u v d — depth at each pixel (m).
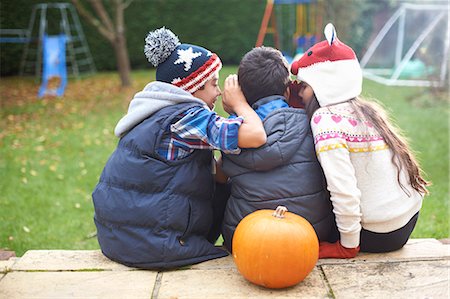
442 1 14.77
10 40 13.34
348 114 2.73
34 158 7.07
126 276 2.75
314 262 2.56
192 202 2.81
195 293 2.57
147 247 2.75
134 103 2.89
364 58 13.88
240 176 2.79
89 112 9.65
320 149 2.65
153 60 2.87
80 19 14.27
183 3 14.70
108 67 14.68
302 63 2.82
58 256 3.00
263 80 2.80
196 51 2.85
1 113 9.63
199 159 2.85
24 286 2.67
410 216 2.84
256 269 2.50
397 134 2.87
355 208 2.66
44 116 9.40
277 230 2.49
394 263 2.82
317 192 2.77
